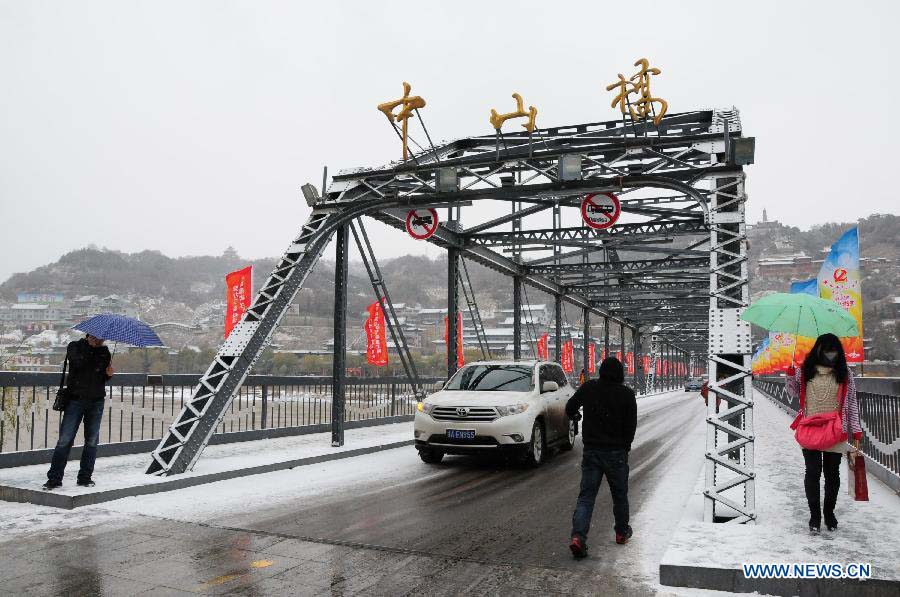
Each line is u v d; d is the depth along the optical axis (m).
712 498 6.24
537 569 5.12
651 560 5.38
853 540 5.43
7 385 8.82
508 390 11.27
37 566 5.05
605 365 5.93
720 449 6.31
